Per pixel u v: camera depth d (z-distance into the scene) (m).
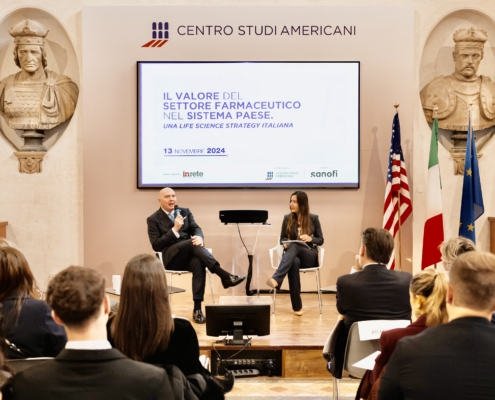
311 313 5.20
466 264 1.50
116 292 4.75
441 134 6.10
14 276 2.26
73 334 1.39
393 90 5.95
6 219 6.09
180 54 5.95
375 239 3.02
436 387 1.42
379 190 6.00
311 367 4.21
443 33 6.04
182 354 2.18
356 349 2.90
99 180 5.98
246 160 5.95
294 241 5.07
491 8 5.99
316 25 5.93
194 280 4.95
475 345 1.43
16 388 1.35
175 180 5.95
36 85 6.03
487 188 6.10
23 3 5.96
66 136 6.06
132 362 1.40
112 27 5.92
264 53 5.95
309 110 5.91
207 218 6.02
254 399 3.74
